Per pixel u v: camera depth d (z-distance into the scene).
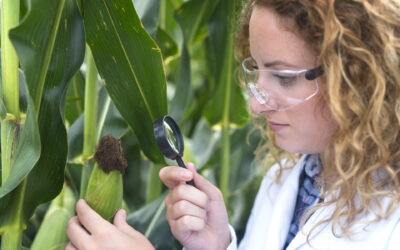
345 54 0.78
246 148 1.63
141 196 1.79
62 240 1.03
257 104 0.86
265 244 0.98
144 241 0.87
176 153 0.88
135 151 1.65
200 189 1.00
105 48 0.91
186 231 0.92
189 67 1.26
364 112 0.80
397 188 0.81
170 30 1.69
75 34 0.83
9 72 0.82
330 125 0.83
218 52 1.37
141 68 0.93
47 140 0.84
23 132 0.79
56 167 0.86
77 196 1.22
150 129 1.00
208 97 1.46
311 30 0.77
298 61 0.79
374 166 0.82
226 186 1.49
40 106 0.82
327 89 0.79
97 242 0.84
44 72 0.79
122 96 0.95
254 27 0.82
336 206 0.86
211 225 1.02
